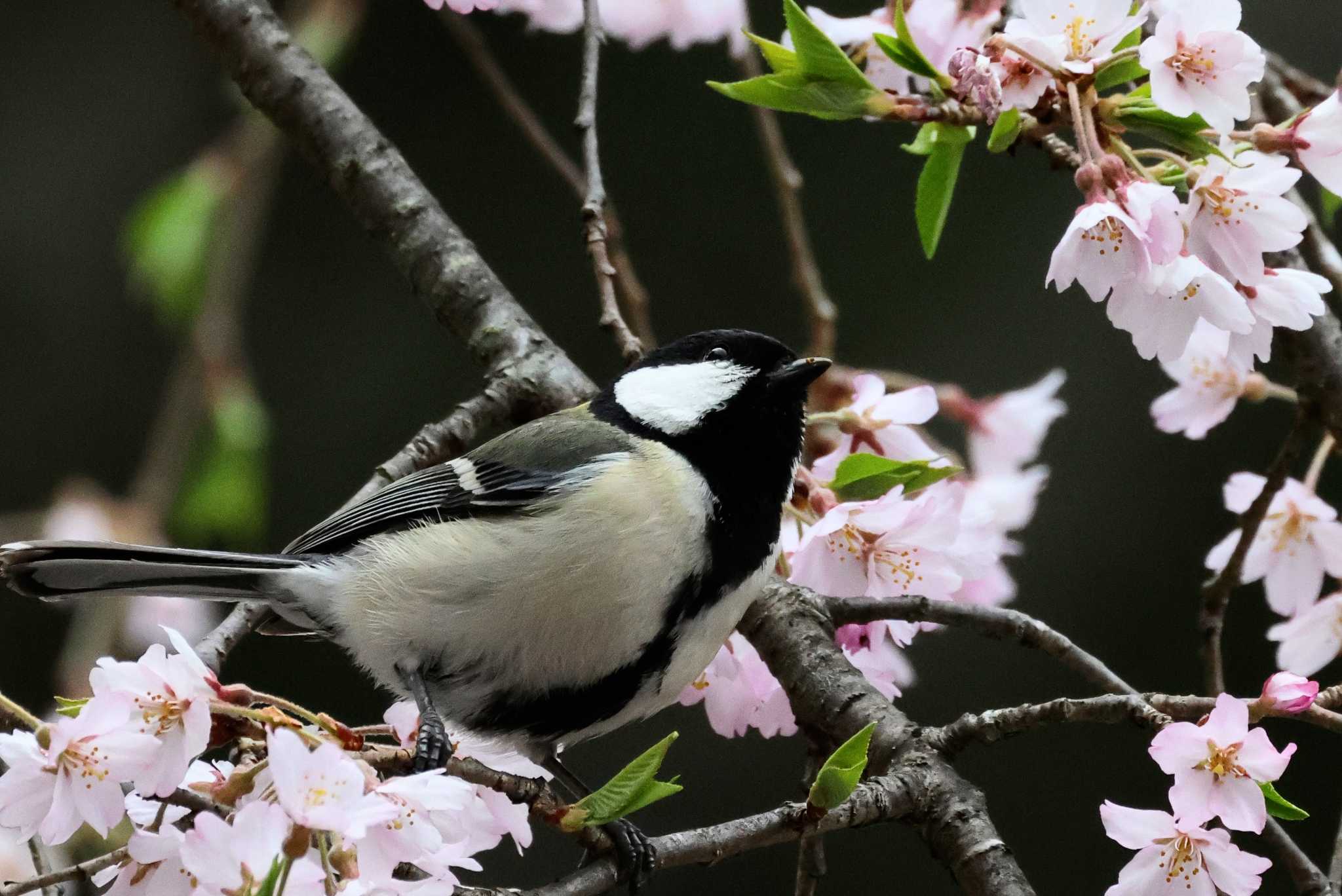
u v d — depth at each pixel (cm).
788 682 306
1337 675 325
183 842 297
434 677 306
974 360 346
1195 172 302
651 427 306
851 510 305
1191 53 301
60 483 355
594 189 310
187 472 318
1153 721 301
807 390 307
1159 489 332
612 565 304
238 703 300
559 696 306
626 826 304
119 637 318
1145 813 300
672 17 314
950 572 306
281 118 313
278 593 306
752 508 306
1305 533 308
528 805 300
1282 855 303
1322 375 308
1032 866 330
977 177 354
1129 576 331
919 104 305
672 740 300
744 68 314
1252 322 301
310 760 297
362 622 306
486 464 306
